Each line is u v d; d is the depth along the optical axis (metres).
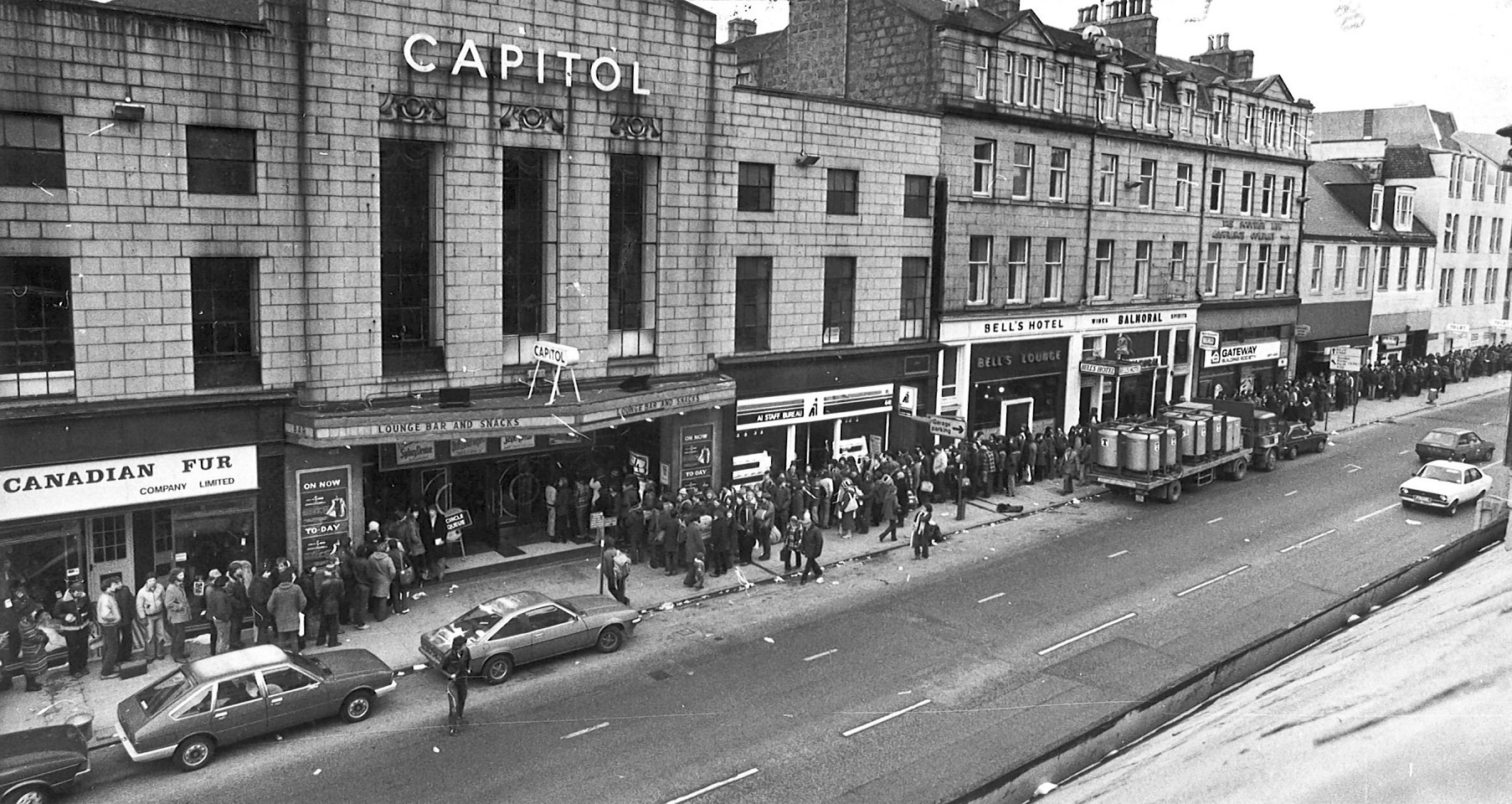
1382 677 3.38
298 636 18.78
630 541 25.00
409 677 18.17
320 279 20.84
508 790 14.28
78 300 18.30
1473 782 2.45
